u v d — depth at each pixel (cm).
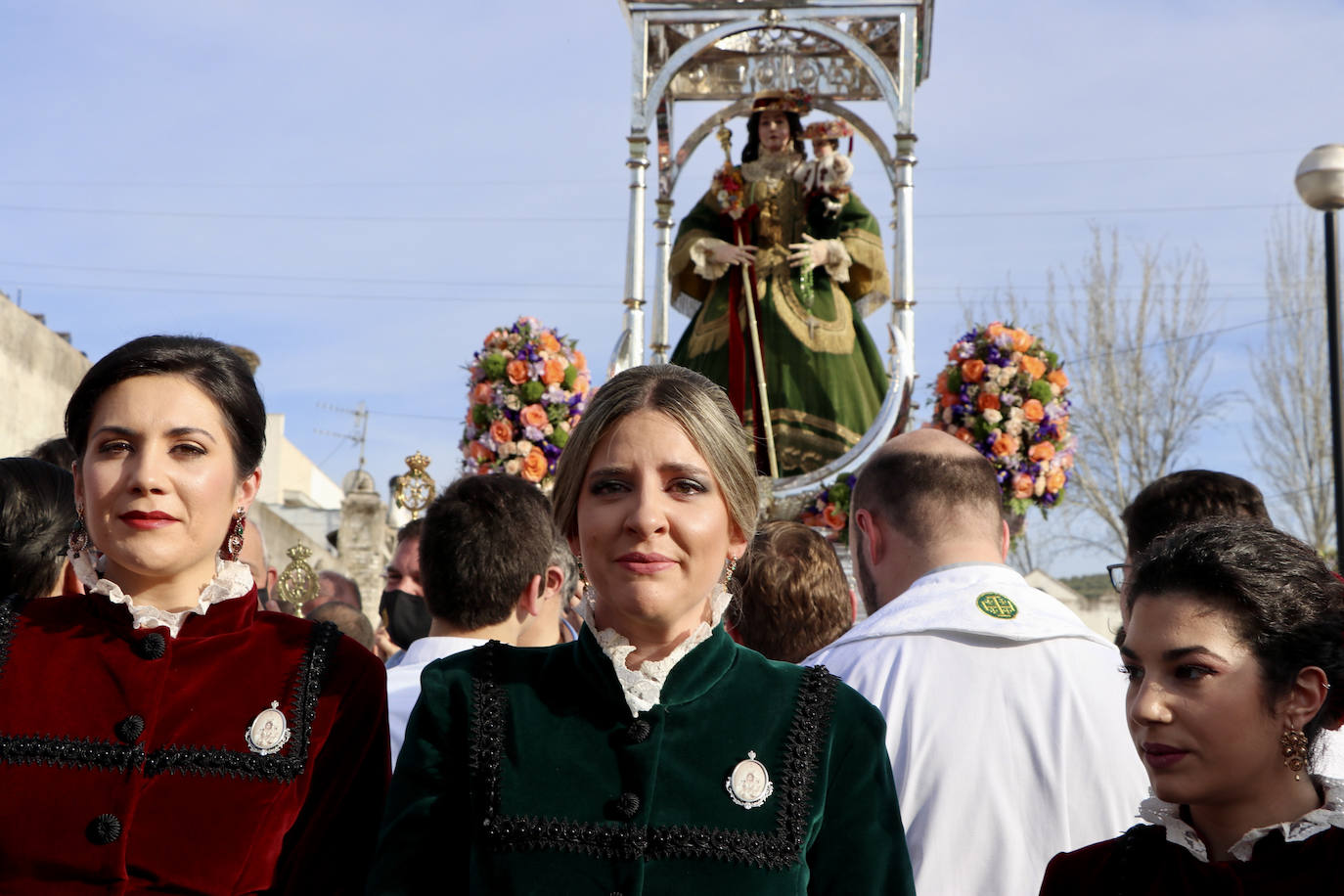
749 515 241
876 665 315
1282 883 217
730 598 245
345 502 1731
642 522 227
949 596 323
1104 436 2562
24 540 295
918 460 347
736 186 816
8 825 233
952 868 291
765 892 214
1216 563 228
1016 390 708
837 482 747
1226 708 223
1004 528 375
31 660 248
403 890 221
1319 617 225
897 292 789
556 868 216
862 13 801
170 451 254
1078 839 293
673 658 234
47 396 1238
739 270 802
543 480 705
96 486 251
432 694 237
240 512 271
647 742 226
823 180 802
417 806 228
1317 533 2475
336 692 259
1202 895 222
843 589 378
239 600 263
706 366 805
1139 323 2592
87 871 230
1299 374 2514
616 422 236
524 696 235
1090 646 318
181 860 234
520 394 709
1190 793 225
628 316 789
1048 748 299
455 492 367
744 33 862
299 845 249
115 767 239
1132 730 233
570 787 223
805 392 786
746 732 230
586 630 238
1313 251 2548
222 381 260
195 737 245
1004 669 309
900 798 298
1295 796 226
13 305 1159
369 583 1714
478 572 354
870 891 222
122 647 252
